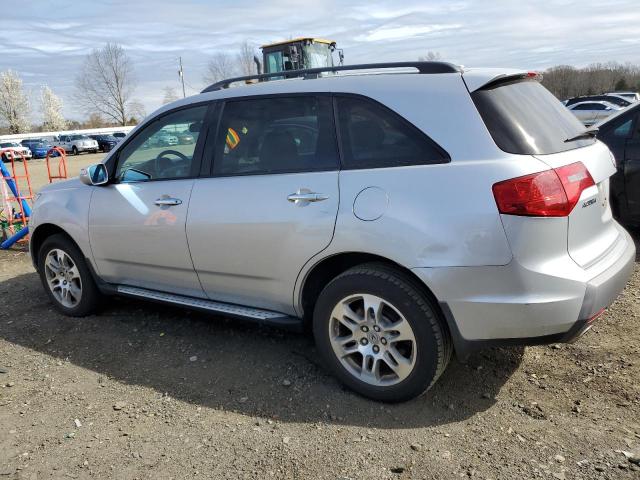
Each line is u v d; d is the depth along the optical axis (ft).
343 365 10.39
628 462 8.21
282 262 10.71
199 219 11.66
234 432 9.52
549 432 9.04
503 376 10.83
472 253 8.79
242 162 11.45
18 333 14.40
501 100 9.50
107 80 236.84
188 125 12.47
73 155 143.23
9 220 26.96
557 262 8.84
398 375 9.78
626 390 10.06
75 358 12.76
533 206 8.54
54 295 15.57
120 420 10.08
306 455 8.79
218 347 12.87
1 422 10.17
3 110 289.53
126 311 15.52
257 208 10.84
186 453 9.01
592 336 12.23
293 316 11.25
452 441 8.95
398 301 9.45
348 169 10.05
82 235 14.12
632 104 18.90
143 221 12.69
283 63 49.98
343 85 10.51
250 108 11.56
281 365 11.82
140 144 13.28
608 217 10.59
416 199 9.20
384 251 9.41
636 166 18.17
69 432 9.75
